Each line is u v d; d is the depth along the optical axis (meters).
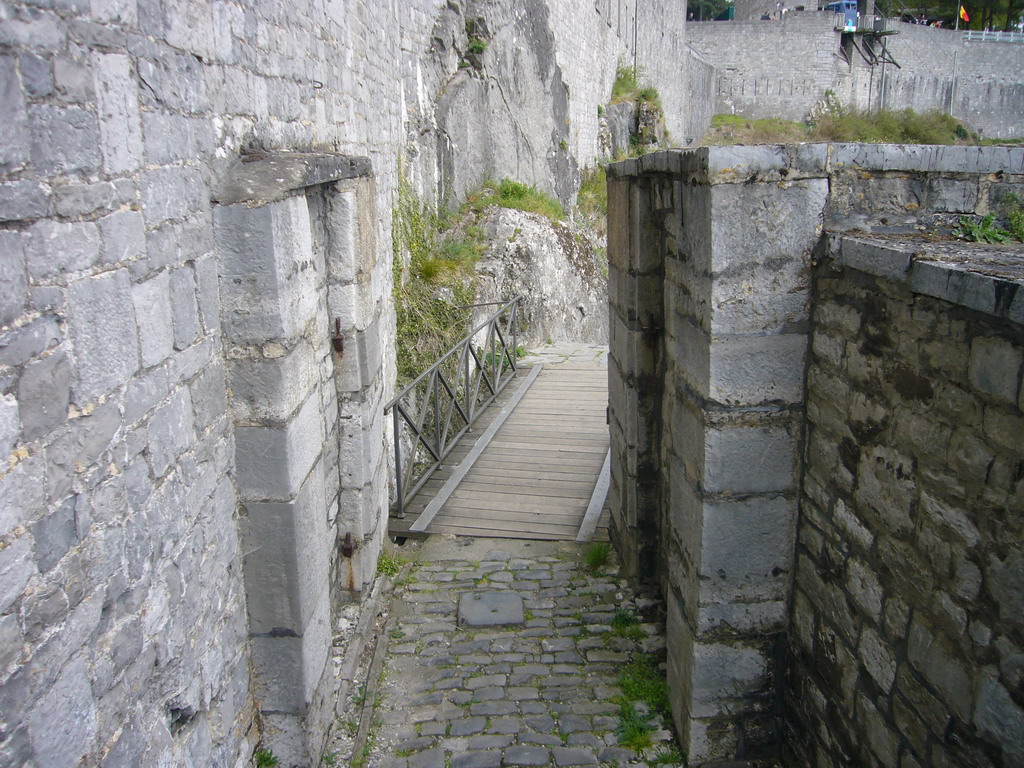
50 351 1.59
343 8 4.31
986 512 1.92
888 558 2.37
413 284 7.98
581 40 15.99
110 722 1.83
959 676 2.04
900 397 2.28
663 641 4.01
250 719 2.95
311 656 3.08
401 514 5.30
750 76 31.80
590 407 7.40
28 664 1.51
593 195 16.14
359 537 4.18
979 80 33.62
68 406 1.66
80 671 1.70
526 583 4.55
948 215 2.73
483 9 10.74
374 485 4.41
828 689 2.79
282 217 2.72
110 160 1.85
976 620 1.97
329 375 3.87
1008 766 1.87
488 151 11.23
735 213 2.70
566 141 14.96
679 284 3.32
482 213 10.02
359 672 3.81
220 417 2.64
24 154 1.52
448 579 4.61
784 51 31.44
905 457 2.26
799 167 2.68
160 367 2.13
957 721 2.06
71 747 1.66
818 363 2.76
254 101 2.91
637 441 4.23
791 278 2.76
